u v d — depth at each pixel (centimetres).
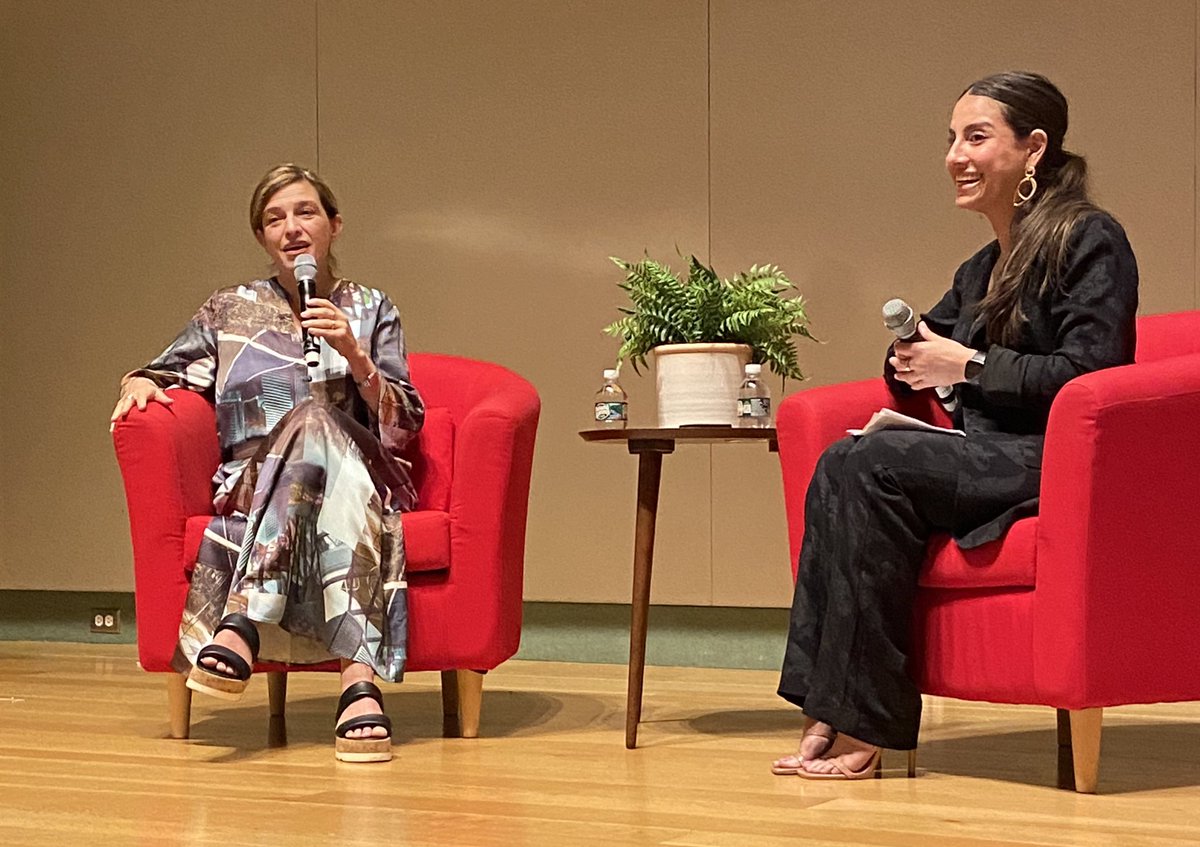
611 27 469
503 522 306
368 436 307
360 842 206
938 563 254
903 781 254
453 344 488
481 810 229
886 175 438
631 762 277
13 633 545
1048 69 421
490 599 304
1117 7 414
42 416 541
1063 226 258
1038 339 260
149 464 309
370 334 328
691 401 301
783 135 449
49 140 542
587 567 470
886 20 437
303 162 508
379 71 498
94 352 535
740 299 306
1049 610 240
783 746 296
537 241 478
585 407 471
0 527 545
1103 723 328
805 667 258
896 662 254
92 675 432
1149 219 411
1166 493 242
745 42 453
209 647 278
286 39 511
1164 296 410
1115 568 239
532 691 393
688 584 459
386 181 497
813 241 446
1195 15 406
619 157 468
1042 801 235
